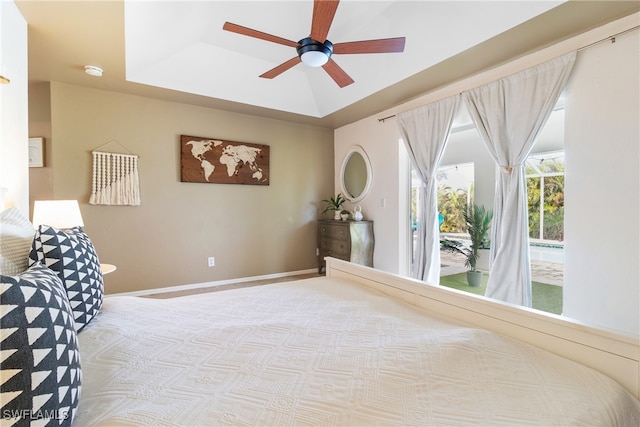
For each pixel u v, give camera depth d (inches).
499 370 34.6
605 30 80.5
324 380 33.8
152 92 131.4
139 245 136.9
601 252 80.6
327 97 152.9
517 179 100.0
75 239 48.3
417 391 31.6
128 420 27.0
